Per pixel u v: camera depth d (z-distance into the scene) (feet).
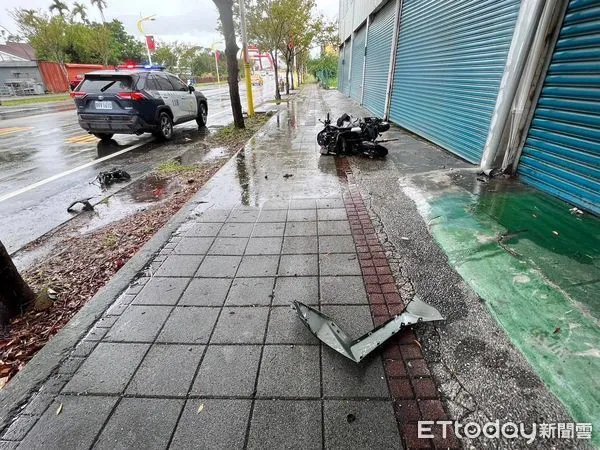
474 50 18.60
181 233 11.76
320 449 4.94
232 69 32.78
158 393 5.89
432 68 24.89
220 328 7.35
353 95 67.67
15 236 12.97
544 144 14.14
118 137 33.65
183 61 205.26
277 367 6.33
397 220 12.36
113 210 15.20
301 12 72.64
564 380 5.79
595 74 11.62
